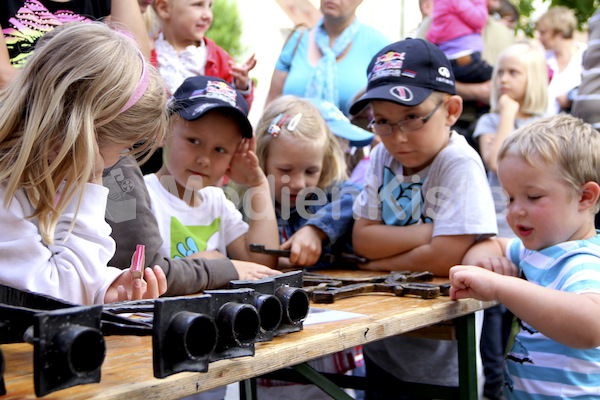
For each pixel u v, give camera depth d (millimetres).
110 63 1109
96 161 1177
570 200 1631
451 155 2064
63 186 1148
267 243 2213
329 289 1596
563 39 3883
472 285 1469
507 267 1807
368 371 2314
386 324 1220
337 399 1369
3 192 1088
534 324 1425
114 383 765
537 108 3139
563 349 1600
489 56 3230
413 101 1990
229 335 829
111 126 1138
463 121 3223
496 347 2789
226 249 2301
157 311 748
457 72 3143
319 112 2482
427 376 2188
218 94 2078
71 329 672
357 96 3033
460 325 1630
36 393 649
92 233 1200
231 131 2090
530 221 1658
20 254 1090
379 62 2146
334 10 3021
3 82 1641
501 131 3043
